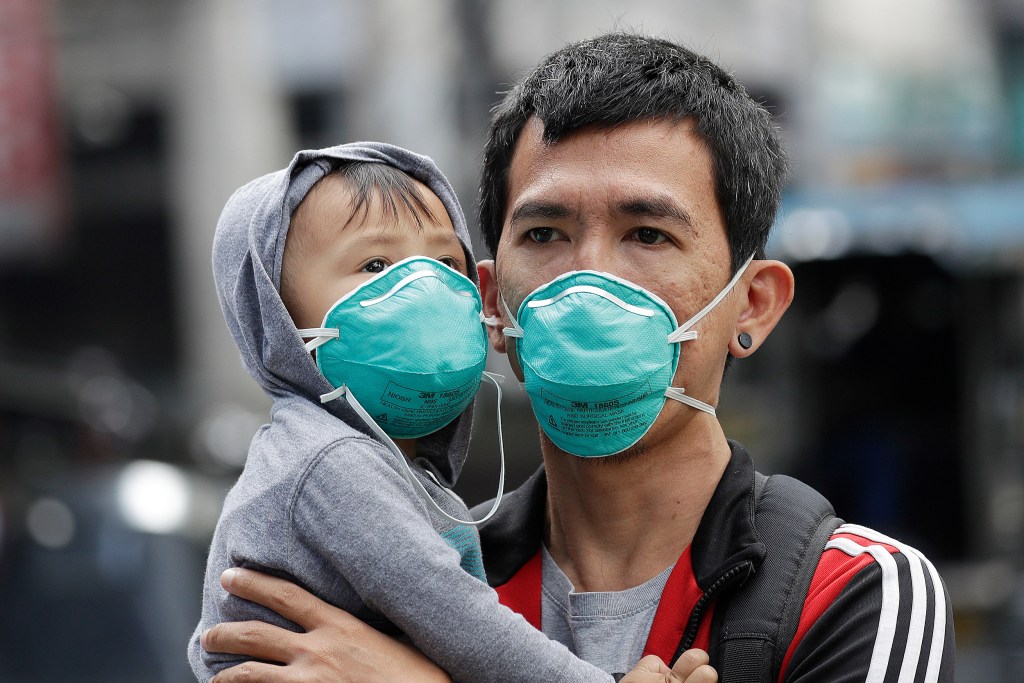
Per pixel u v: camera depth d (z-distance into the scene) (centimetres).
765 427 1109
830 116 1273
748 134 276
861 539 261
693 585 262
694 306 266
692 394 273
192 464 909
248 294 277
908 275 1059
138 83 1585
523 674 244
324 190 276
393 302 266
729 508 266
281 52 1420
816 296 1070
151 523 653
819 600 251
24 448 820
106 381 995
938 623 248
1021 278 1082
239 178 1496
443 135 1132
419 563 247
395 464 265
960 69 1280
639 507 277
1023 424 1103
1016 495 1108
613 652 265
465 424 300
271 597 249
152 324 1894
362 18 1241
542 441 290
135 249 1883
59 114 1549
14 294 1912
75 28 1559
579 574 282
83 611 611
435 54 1142
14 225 1559
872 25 1288
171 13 1501
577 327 258
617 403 261
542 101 273
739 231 275
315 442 257
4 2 1473
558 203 265
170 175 1672
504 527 293
